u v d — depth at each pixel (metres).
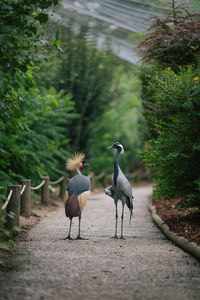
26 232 10.84
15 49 7.29
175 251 8.69
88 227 11.91
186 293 5.96
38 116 16.72
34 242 9.52
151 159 10.83
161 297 5.78
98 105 25.17
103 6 18.33
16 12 7.30
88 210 15.89
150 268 7.27
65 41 21.86
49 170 17.80
